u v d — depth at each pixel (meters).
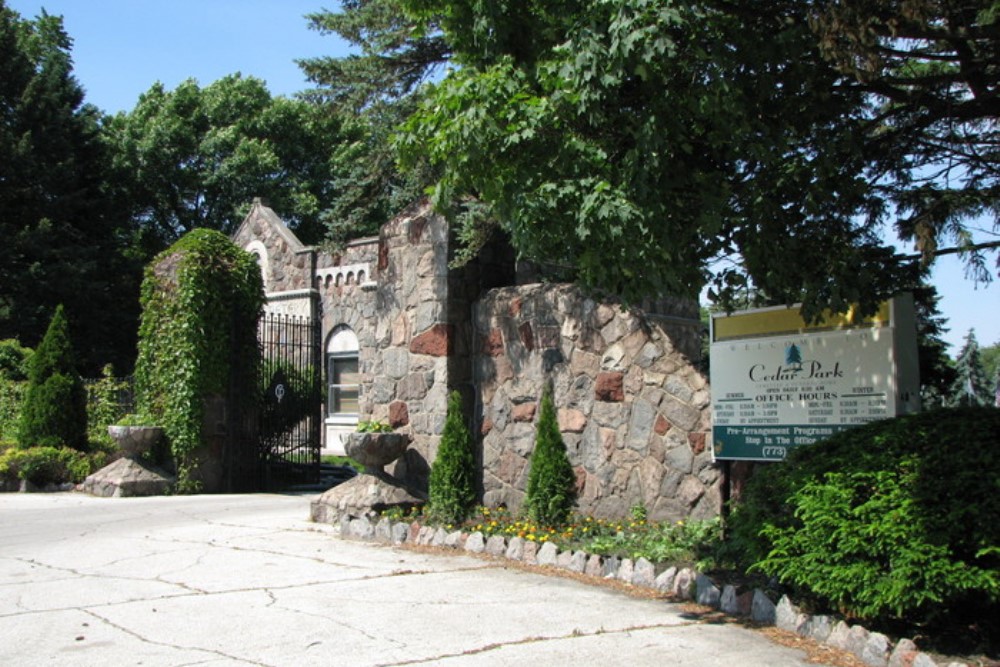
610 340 9.45
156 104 38.72
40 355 16.56
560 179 5.96
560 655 5.32
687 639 5.65
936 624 5.47
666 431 8.87
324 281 23.83
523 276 11.52
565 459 9.49
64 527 10.70
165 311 15.02
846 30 5.76
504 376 10.42
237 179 36.28
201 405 14.81
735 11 6.41
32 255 28.41
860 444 5.68
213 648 5.45
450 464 9.95
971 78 6.54
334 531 9.93
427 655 5.31
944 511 5.00
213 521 11.02
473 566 7.92
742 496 6.82
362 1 14.00
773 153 6.05
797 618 5.79
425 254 10.92
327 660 5.21
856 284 6.05
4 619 6.15
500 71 6.07
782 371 7.50
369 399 11.76
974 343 19.12
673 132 5.79
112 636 5.71
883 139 6.97
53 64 31.59
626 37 5.42
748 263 6.18
